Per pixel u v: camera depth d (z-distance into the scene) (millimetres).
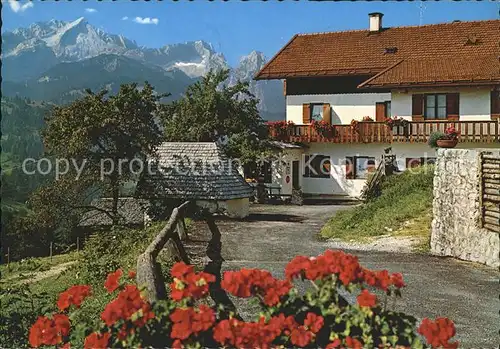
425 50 34469
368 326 4613
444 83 29781
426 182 20797
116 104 23828
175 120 34469
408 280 11023
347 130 33531
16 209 24031
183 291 4695
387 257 13539
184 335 4391
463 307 9141
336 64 35688
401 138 31516
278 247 15766
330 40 38281
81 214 25250
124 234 15742
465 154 13297
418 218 17219
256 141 32594
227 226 20906
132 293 4766
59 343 4945
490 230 12453
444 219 13875
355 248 15055
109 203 26844
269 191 33406
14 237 23797
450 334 4496
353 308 4711
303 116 36000
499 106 29734
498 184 12219
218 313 4910
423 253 13969
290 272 4934
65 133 23531
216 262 12242
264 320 4645
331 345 4543
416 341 4566
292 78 36219
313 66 36031
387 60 34750
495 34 33656
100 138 24156
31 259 18359
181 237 15594
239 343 4355
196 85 35031
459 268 12195
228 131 33781
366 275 4895
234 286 4754
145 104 24484
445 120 30578
